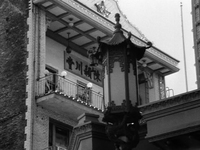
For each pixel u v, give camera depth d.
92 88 36.75
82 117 18.06
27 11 33.56
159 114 15.20
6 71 33.22
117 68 13.61
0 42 34.09
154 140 15.11
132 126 12.98
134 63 13.74
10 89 32.72
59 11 33.62
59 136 33.06
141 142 16.77
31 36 32.91
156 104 15.28
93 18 34.47
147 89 39.97
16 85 32.53
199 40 17.41
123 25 38.25
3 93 32.91
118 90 13.41
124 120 12.85
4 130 32.06
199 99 14.70
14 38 33.56
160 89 40.12
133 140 12.80
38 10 33.66
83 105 33.19
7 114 32.28
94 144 17.11
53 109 32.88
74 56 36.22
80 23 34.47
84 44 36.50
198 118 14.61
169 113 15.06
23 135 31.25
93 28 34.97
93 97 35.69
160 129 15.07
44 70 32.69
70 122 33.81
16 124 31.75
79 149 17.52
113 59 13.68
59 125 33.19
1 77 33.31
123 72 13.54
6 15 34.44
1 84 33.16
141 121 17.50
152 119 15.30
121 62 13.62
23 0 33.97
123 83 13.45
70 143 18.22
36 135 31.48
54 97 31.69
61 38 35.62
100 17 34.91
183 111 14.89
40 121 31.94
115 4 38.66
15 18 33.94
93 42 36.25
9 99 32.53
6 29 34.12
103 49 13.91
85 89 34.53
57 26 34.78
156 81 40.12
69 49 35.72
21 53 32.94
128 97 13.26
